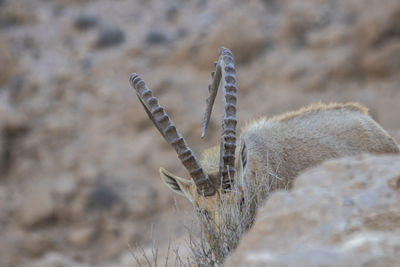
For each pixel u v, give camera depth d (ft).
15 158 396.16
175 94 419.54
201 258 54.95
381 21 405.18
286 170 71.00
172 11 547.08
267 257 27.55
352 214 30.12
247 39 449.06
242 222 55.98
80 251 307.99
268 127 74.54
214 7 529.86
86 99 440.04
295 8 481.05
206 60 443.73
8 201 356.18
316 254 26.86
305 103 388.57
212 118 381.60
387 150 78.74
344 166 34.12
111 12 570.05
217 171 61.77
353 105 81.61
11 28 550.36
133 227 319.27
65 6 589.73
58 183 362.33
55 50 508.94
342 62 405.39
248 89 418.51
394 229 28.89
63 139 407.64
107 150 387.75
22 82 461.37
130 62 473.67
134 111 405.59
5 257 299.79
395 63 388.98
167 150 374.84
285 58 436.76
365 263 25.76
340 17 469.57
